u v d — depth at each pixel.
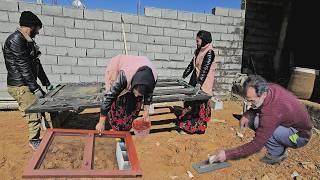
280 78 8.23
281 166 4.05
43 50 6.18
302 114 2.95
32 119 3.98
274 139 3.22
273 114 2.72
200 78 4.73
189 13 7.07
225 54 7.64
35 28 3.73
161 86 5.26
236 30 7.57
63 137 2.86
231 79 7.87
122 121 3.98
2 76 6.01
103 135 2.97
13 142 4.43
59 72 6.38
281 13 8.51
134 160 2.49
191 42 7.23
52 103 3.88
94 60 6.55
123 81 3.14
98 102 3.93
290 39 8.45
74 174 2.21
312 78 5.91
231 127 5.61
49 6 6.03
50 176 2.18
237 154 2.80
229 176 3.73
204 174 3.77
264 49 8.62
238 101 7.69
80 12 6.25
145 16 6.73
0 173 3.57
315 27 7.67
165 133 5.10
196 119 4.98
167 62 7.14
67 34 6.25
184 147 4.54
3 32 5.83
